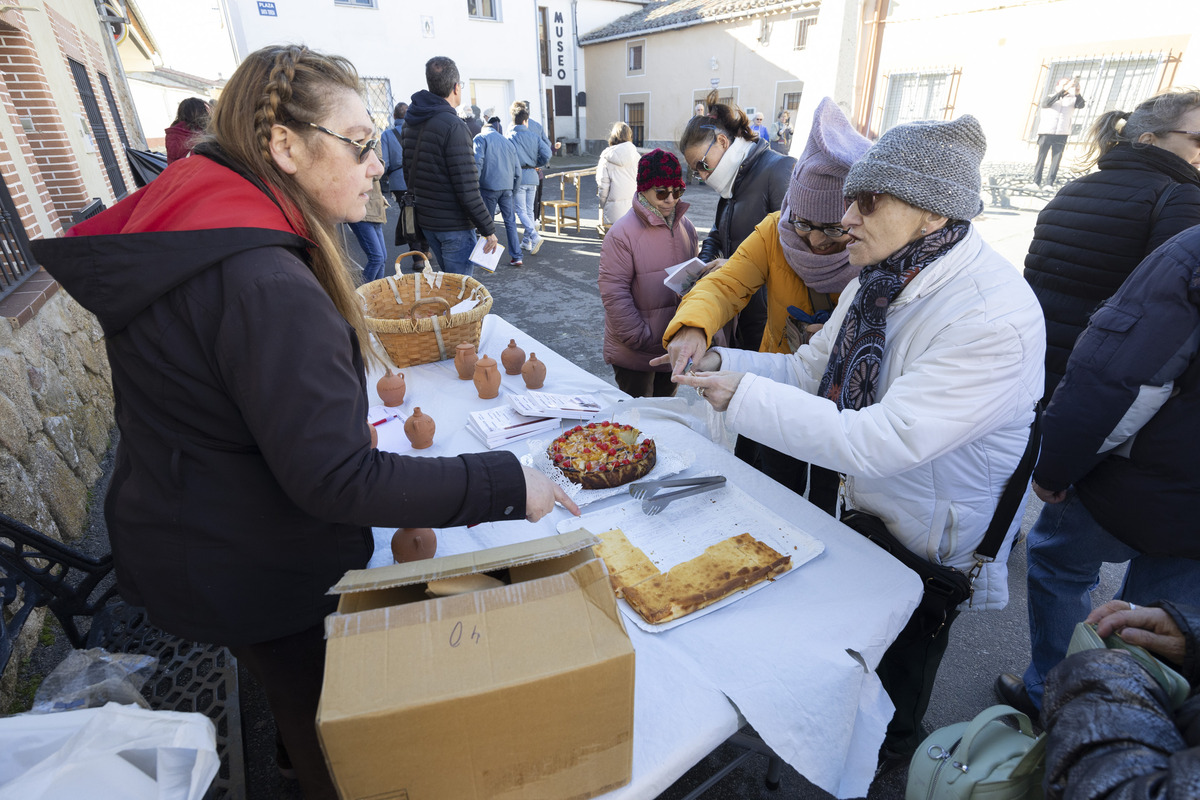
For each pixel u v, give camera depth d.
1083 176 2.10
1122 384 1.27
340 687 0.63
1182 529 1.31
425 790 0.67
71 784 0.73
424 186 4.30
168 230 0.79
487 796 0.70
